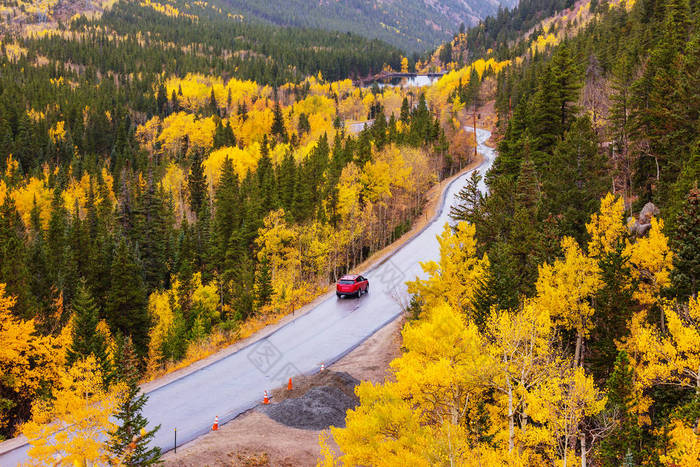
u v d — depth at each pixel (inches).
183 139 6515.8
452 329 633.6
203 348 1193.4
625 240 997.8
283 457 692.1
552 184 1449.3
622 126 1823.3
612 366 882.8
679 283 835.4
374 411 584.1
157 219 3211.1
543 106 1969.7
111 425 649.6
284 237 2180.1
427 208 2876.5
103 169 5364.2
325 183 2854.3
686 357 743.1
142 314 1800.0
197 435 736.3
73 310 1747.0
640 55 2422.5
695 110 1439.5
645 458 624.4
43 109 7509.8
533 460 707.4
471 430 659.4
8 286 1606.8
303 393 892.0
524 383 704.4
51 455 649.6
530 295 1091.3
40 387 1298.0
